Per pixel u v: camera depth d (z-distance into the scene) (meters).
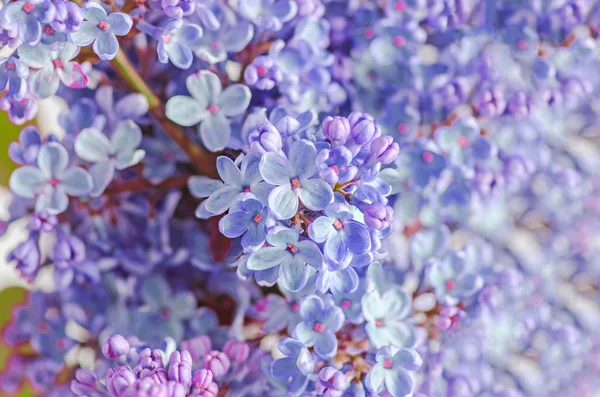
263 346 0.35
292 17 0.34
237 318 0.35
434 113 0.37
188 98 0.34
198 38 0.33
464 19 0.36
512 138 0.37
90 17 0.31
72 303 0.37
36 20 0.30
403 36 0.36
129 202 0.36
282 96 0.34
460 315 0.35
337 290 0.30
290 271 0.30
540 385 0.40
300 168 0.30
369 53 0.37
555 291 0.41
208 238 0.36
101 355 0.36
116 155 0.35
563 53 0.37
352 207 0.30
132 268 0.37
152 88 0.35
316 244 0.30
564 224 0.42
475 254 0.37
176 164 0.36
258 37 0.35
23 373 0.40
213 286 0.37
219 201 0.31
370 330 0.32
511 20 0.36
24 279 0.37
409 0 0.36
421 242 0.36
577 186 0.40
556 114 0.38
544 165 0.39
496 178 0.37
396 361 0.32
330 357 0.32
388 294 0.33
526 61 0.37
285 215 0.29
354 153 0.30
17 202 0.36
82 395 0.32
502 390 0.37
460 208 0.37
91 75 0.34
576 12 0.36
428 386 0.35
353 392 0.32
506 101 0.37
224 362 0.33
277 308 0.35
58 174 0.35
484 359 0.37
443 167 0.36
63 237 0.36
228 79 0.34
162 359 0.31
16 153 0.34
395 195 0.35
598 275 0.42
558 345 0.40
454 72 0.37
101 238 0.37
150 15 0.32
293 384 0.32
